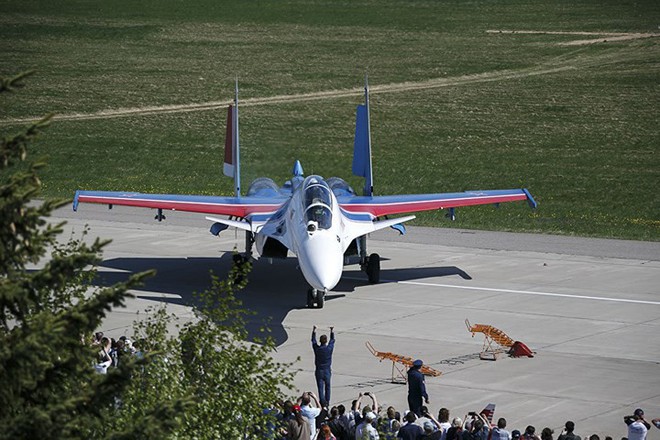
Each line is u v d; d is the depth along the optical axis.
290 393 72.62
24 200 33.56
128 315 90.94
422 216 138.62
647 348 83.06
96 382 34.38
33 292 33.56
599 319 91.06
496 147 194.00
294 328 87.94
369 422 56.94
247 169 178.88
